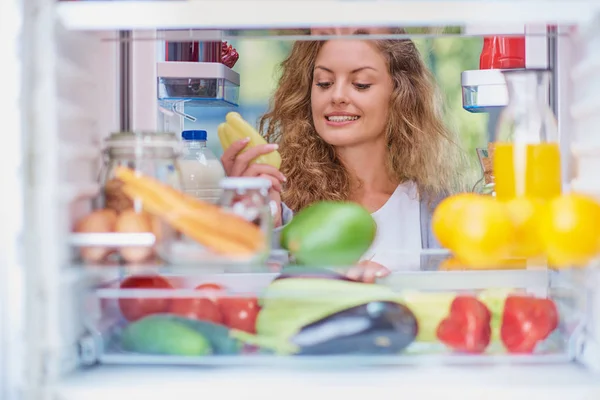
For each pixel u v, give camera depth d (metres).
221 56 1.73
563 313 0.92
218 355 0.88
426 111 2.07
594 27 0.87
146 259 0.88
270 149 1.36
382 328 0.86
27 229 0.79
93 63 1.05
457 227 0.90
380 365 0.87
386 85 2.02
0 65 0.78
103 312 0.96
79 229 0.88
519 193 0.93
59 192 0.82
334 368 0.86
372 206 2.12
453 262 1.04
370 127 2.03
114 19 0.81
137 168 0.93
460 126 2.56
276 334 0.88
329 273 0.99
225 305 0.94
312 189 2.11
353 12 0.80
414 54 2.04
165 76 1.57
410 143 2.06
